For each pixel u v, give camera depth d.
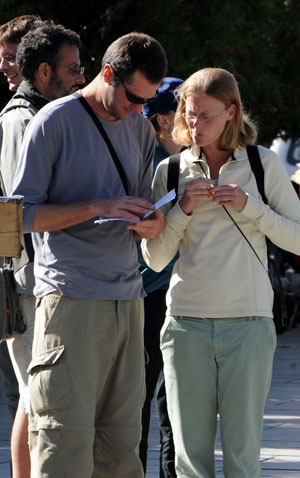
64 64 7.12
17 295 7.02
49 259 6.20
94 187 6.21
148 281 7.88
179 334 6.67
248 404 6.56
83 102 6.22
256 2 19.89
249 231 6.60
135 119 6.50
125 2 16.38
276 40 22.75
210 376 6.64
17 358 7.14
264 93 20.64
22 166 6.15
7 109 7.20
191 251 6.66
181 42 17.53
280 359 16.36
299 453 9.86
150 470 9.30
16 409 8.01
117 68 6.00
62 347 6.07
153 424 11.42
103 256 6.15
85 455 6.07
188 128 6.77
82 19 16.73
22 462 7.12
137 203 6.05
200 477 6.68
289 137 23.72
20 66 7.20
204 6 18.50
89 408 6.10
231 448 6.62
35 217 6.03
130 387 6.34
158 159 8.20
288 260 22.14
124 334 6.25
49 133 6.11
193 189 6.51
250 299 6.56
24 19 7.80
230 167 6.66
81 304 6.08
